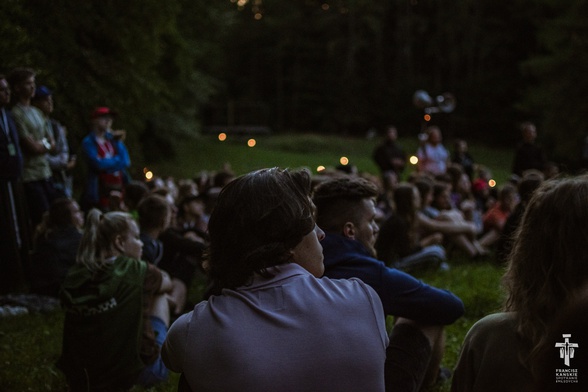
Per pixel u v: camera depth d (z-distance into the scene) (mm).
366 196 3625
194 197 8539
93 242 4480
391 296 3488
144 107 13414
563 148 36438
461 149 16281
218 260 2115
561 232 2029
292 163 37406
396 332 3738
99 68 11578
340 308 2029
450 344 5812
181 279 6938
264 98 62125
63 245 7277
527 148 13945
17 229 7633
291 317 2002
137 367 4473
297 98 59656
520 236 2156
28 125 8148
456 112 55281
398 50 59719
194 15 28328
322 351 1963
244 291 2076
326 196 3613
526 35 56594
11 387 4848
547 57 37531
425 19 59281
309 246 2168
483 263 9445
